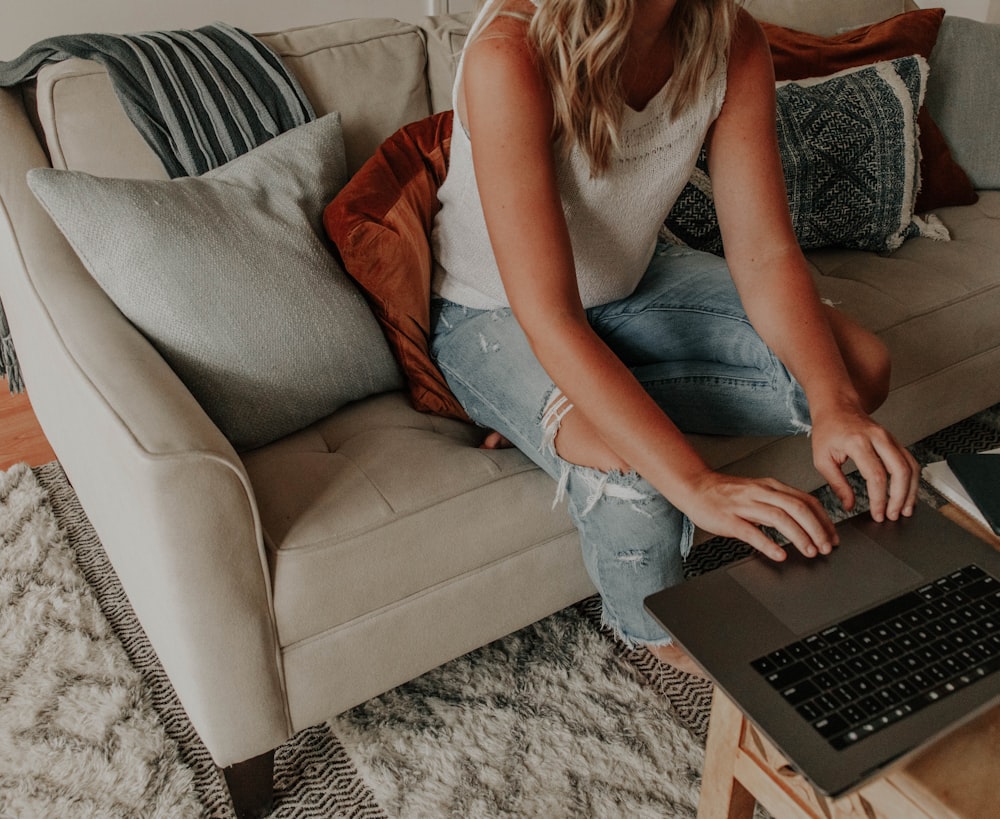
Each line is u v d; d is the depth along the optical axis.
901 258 1.79
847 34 1.99
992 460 0.97
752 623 0.78
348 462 1.18
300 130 1.40
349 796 1.17
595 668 1.36
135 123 1.36
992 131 2.03
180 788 1.18
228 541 0.98
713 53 1.07
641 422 0.94
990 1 3.13
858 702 0.70
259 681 1.07
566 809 1.14
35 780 1.18
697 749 1.23
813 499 0.87
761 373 1.19
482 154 0.98
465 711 1.29
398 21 1.67
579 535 1.22
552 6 0.93
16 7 1.90
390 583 1.12
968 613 0.77
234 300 1.19
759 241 1.14
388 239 1.28
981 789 0.66
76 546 1.64
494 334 1.26
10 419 2.07
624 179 1.11
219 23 1.53
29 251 1.25
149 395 0.99
